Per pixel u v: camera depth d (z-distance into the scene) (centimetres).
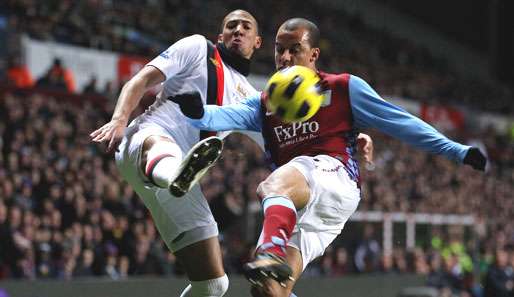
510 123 10131
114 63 6053
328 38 10238
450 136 8556
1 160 3959
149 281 3475
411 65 11456
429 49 13212
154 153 1584
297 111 1425
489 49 13912
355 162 1599
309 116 1447
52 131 4422
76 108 4953
